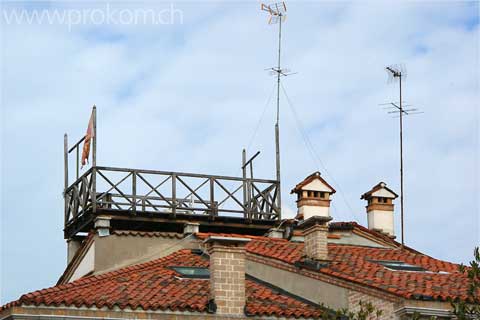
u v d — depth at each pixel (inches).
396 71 3481.8
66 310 2477.9
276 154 3476.9
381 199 3563.0
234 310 2571.4
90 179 3260.3
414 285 2667.3
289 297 2765.7
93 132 3280.0
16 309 2452.0
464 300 2455.7
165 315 2519.7
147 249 3164.4
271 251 2984.7
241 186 3408.0
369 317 2596.0
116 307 2507.4
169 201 3297.2
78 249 3314.5
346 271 2787.9
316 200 3464.6
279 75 3570.4
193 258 2982.3
